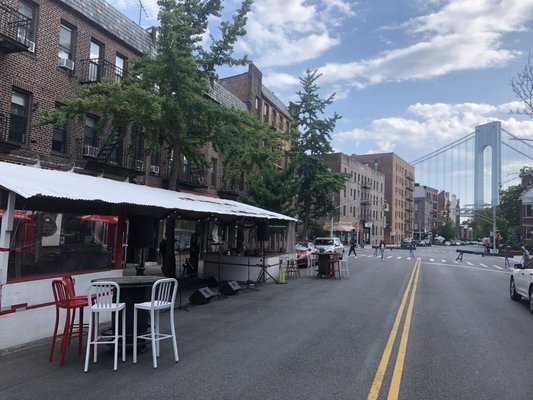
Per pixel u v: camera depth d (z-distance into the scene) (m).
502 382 5.58
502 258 46.12
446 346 7.35
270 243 34.69
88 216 9.55
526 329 8.95
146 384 5.29
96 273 8.97
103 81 14.97
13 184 6.86
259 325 8.88
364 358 6.51
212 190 29.67
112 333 6.73
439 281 18.89
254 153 16.89
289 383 5.38
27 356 6.48
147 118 15.01
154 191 13.53
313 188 36.62
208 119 15.90
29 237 7.98
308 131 36.78
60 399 4.79
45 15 16.73
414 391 5.19
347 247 64.19
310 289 15.22
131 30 21.83
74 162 17.97
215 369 5.90
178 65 14.48
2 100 14.98
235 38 16.97
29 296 7.26
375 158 98.94
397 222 100.75
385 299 12.84
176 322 9.16
